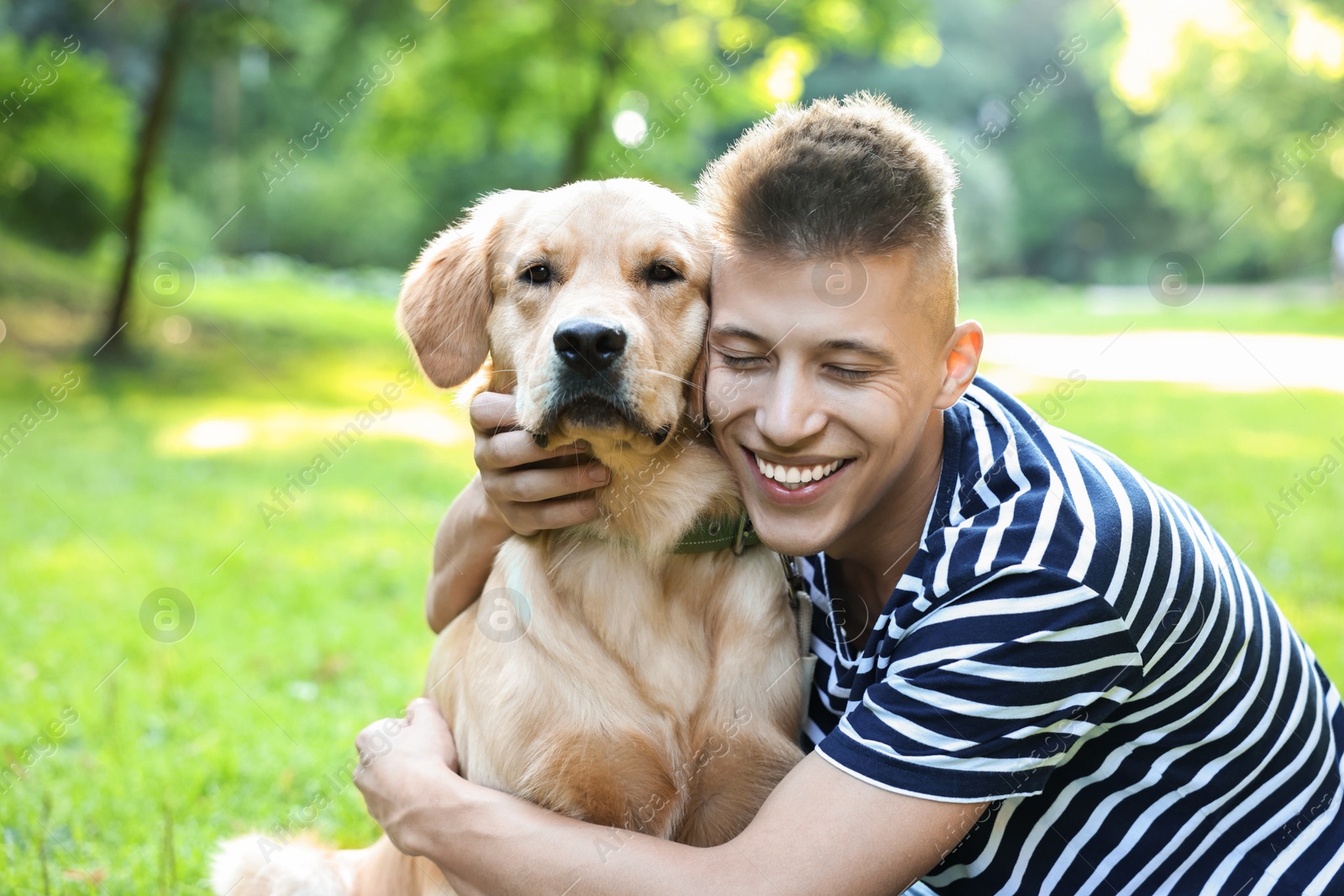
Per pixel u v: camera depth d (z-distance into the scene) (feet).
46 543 20.02
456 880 6.59
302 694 12.93
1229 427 29.25
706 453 7.84
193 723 12.11
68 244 50.37
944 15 95.66
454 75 47.67
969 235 93.66
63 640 14.76
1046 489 5.97
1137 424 29.66
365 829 10.23
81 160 49.37
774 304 6.05
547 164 71.46
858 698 6.43
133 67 58.95
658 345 7.70
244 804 10.26
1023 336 52.42
